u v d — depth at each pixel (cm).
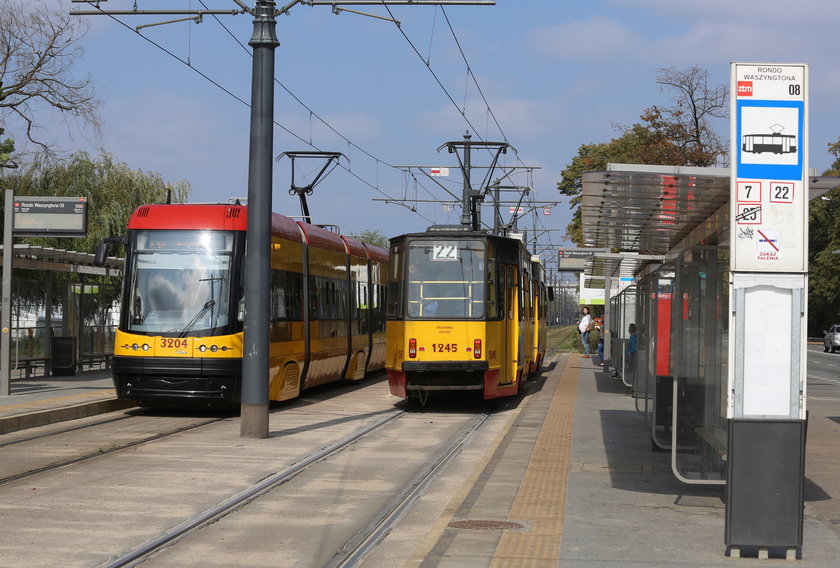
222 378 1941
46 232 2127
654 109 4491
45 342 2681
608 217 1469
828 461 1397
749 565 780
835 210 8806
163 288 1969
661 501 1044
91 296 2938
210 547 886
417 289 2127
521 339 2411
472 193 3775
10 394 2177
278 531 955
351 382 3019
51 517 996
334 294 2586
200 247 1983
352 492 1166
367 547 888
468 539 855
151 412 2066
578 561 780
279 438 1652
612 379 3186
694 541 858
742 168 826
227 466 1340
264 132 1647
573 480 1177
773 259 818
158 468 1315
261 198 1648
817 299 8850
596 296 5091
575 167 6806
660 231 1639
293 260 2230
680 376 1248
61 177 3916
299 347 2252
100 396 2139
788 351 814
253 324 1648
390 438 1691
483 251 2128
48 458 1396
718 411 1048
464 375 2108
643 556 800
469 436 1720
